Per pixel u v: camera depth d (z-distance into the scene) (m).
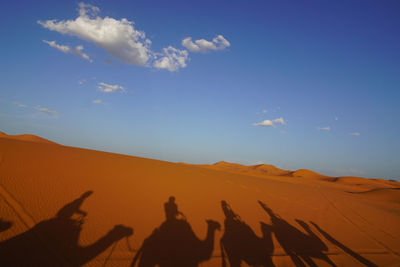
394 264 8.91
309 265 7.67
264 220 11.52
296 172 92.81
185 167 26.08
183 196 12.78
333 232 11.59
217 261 6.88
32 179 10.43
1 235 6.09
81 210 8.55
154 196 11.80
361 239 11.26
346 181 74.31
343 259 8.58
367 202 25.19
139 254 6.52
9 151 14.70
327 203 18.88
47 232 6.71
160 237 7.73
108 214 8.70
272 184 24.33
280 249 8.48
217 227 9.48
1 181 9.41
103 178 12.92
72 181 11.32
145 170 17.47
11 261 5.25
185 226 8.98
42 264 5.36
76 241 6.57
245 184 20.58
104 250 6.41
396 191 39.00
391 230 13.95
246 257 7.45
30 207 7.91
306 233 10.73
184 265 6.36
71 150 21.97
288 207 15.07
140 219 8.83
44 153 16.58
